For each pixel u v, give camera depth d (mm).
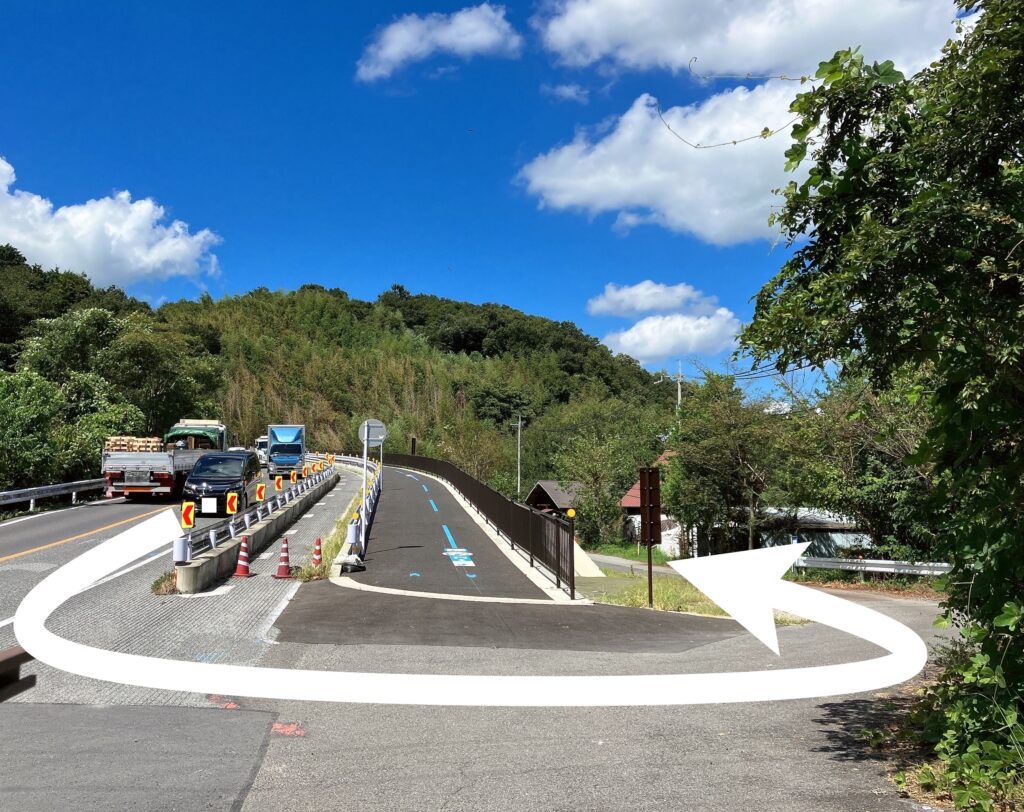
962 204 3633
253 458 26359
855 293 3928
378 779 4551
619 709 6277
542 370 114188
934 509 4688
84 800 4156
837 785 4348
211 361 91312
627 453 48656
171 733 5430
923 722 5160
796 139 4230
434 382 114562
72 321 42312
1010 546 4020
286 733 5512
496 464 80500
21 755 4895
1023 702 4141
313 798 4242
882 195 4168
